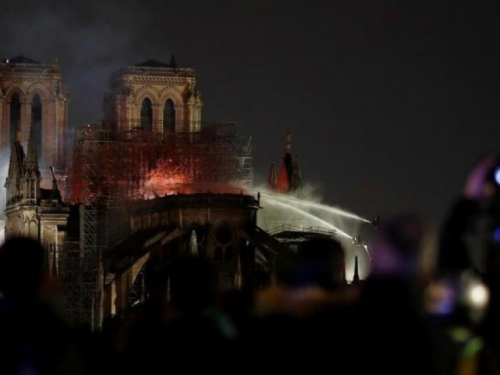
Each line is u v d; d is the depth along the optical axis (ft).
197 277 155.74
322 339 154.71
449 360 144.25
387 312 146.41
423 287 148.05
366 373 146.30
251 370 157.48
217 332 155.94
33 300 148.56
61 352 147.84
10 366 146.00
